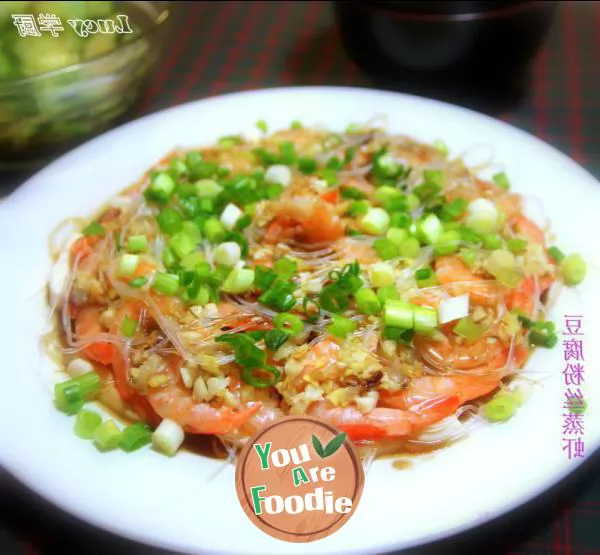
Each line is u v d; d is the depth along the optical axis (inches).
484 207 14.5
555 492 10.9
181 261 13.8
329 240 14.6
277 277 13.3
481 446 11.4
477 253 13.7
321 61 22.6
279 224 14.7
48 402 12.0
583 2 24.5
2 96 16.9
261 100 18.1
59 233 15.0
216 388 11.9
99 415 11.9
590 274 13.6
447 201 15.3
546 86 20.8
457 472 11.0
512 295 13.2
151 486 11.0
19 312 13.5
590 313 13.1
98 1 19.9
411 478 11.0
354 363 12.1
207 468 11.3
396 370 12.3
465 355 12.6
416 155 16.7
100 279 13.8
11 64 18.4
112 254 14.3
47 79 17.2
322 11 25.3
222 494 10.9
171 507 10.6
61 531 10.9
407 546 10.0
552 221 14.8
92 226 14.9
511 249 13.9
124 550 10.6
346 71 22.0
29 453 11.3
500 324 12.7
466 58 19.2
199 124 17.6
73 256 14.4
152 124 17.4
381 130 17.3
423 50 19.2
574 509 11.1
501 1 18.5
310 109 18.0
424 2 18.7
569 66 21.6
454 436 11.7
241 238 14.2
